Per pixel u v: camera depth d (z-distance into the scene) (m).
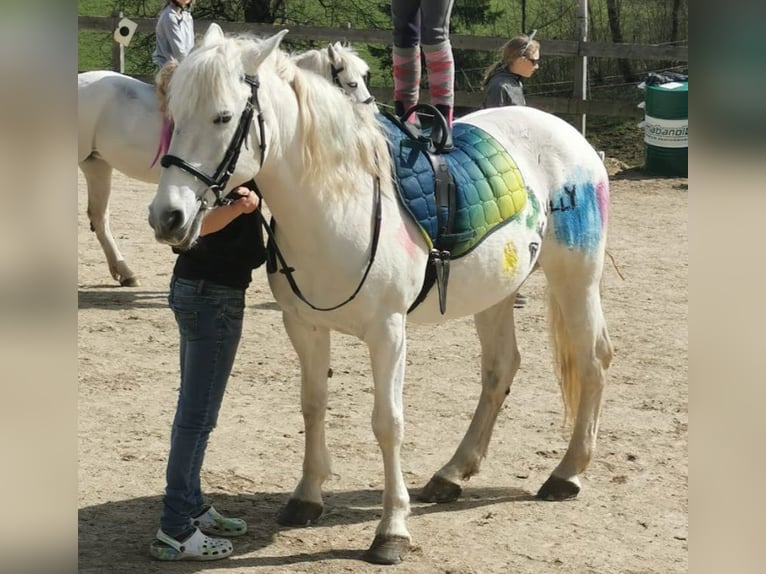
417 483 4.45
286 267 3.54
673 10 16.62
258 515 4.05
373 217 3.50
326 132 3.40
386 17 18.27
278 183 3.40
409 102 5.62
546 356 6.33
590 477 4.57
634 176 13.15
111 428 4.95
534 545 3.87
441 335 6.76
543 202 4.23
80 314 6.87
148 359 6.06
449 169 3.85
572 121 16.08
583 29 13.38
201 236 3.43
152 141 6.98
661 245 9.51
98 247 8.82
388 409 3.59
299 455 4.72
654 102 13.09
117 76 7.17
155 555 3.61
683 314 7.34
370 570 3.60
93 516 3.98
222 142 3.12
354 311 3.53
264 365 6.03
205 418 3.57
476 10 16.89
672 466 4.70
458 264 3.83
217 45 3.15
